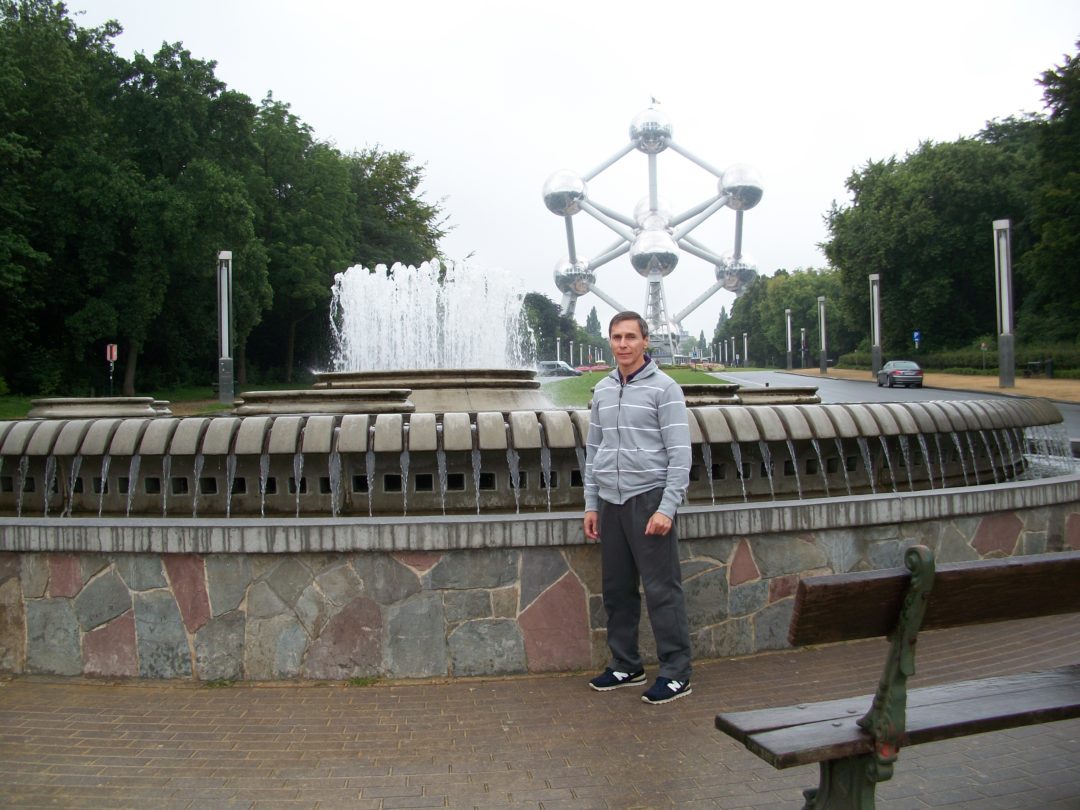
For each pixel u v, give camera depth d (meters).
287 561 5.33
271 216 47.69
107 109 38.19
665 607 4.98
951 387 38.12
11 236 31.86
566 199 122.06
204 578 5.36
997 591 3.21
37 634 5.50
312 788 3.90
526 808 3.68
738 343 147.00
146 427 7.45
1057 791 3.82
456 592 5.36
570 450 7.46
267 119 49.25
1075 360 43.06
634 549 5.04
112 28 40.09
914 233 53.91
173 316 42.03
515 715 4.75
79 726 4.68
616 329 5.13
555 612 5.44
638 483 5.02
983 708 3.33
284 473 7.44
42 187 34.91
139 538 5.35
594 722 4.63
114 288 37.16
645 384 5.08
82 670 5.44
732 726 3.27
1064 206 38.97
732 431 7.52
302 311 52.22
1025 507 6.68
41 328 39.53
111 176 35.06
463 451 7.34
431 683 5.28
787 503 5.91
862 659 5.62
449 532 5.30
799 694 4.99
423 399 9.36
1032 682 3.62
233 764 4.17
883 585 3.05
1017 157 54.06
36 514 8.01
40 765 4.19
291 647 5.32
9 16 38.72
